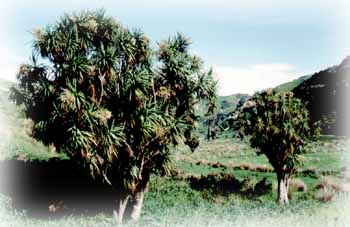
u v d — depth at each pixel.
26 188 18.56
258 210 18.64
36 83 17.00
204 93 18.28
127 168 16.30
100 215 17.44
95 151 15.30
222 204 22.08
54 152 25.88
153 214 18.16
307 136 25.17
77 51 16.42
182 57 17.77
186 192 24.45
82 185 19.20
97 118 15.02
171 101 18.20
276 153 24.48
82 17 16.48
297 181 27.44
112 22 16.83
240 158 44.06
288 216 17.12
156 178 27.47
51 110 16.31
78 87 15.78
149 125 15.54
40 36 15.95
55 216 17.00
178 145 18.14
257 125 24.53
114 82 16.02
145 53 17.17
